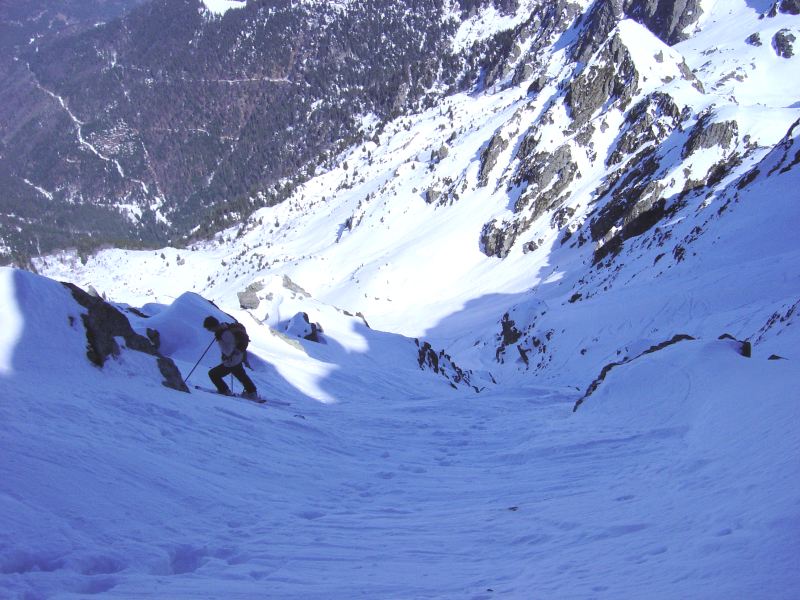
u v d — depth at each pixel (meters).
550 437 12.41
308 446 10.11
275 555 4.99
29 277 9.24
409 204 128.38
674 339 17.83
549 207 100.44
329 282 116.06
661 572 3.80
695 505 5.65
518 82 199.12
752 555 3.71
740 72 121.12
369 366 30.36
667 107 95.50
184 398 10.11
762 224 46.06
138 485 6.00
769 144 73.69
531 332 56.56
